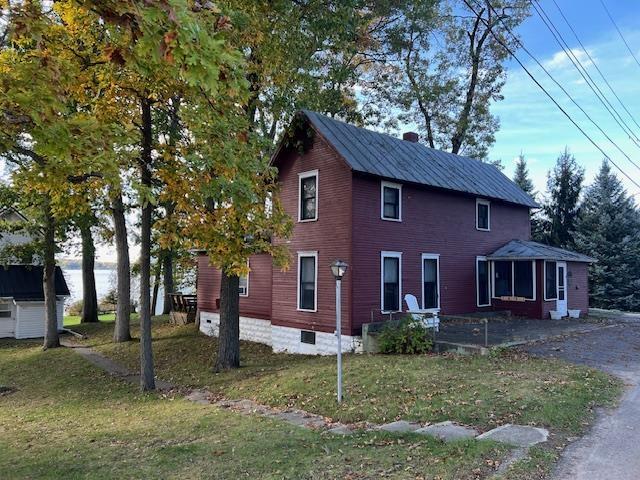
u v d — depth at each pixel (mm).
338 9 14422
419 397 9375
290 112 14945
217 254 11094
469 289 21250
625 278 32969
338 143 16984
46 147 5512
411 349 14102
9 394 14812
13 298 26266
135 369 17094
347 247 16422
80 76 10078
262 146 11484
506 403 8547
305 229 17969
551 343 14898
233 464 6266
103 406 12266
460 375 10672
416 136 23344
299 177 18328
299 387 11422
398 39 23703
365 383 10766
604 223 33531
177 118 12859
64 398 13703
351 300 16203
